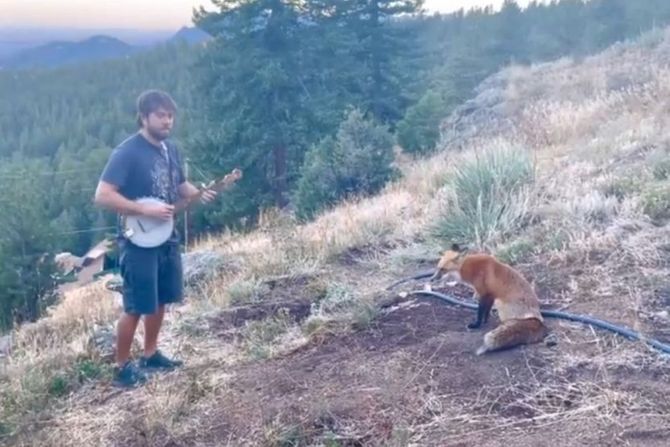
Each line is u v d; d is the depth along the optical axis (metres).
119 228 4.68
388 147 12.34
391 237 7.23
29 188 14.52
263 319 5.67
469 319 4.79
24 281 13.01
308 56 29.75
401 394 3.92
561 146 10.46
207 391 4.42
